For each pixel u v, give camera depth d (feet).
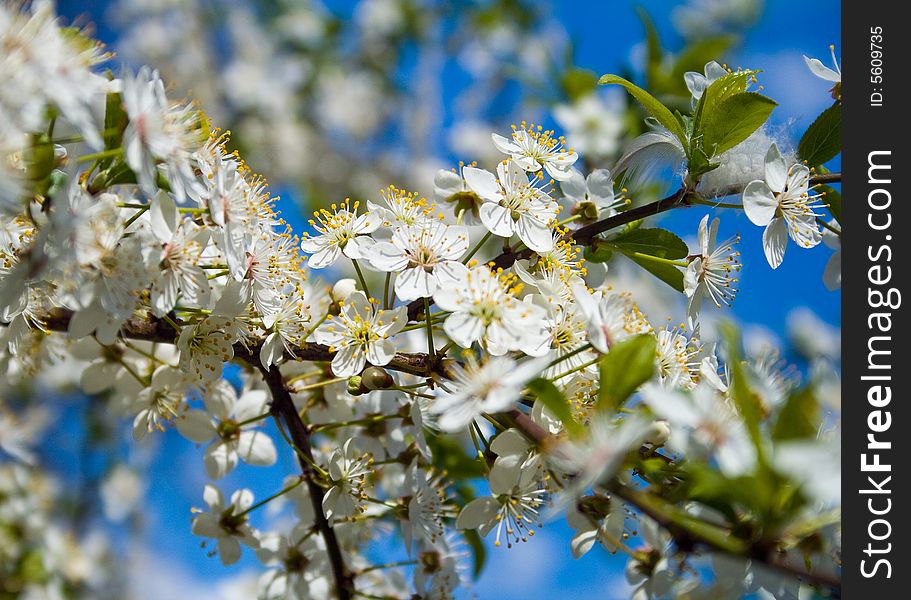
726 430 1.53
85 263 1.63
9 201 1.58
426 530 1.77
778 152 1.76
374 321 1.71
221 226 1.66
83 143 1.66
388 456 1.84
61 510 2.73
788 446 1.49
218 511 1.83
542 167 1.77
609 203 1.81
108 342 1.65
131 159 1.61
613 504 1.69
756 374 1.56
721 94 1.75
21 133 1.58
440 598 1.86
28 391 2.67
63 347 1.84
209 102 4.09
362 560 1.89
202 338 1.71
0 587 2.23
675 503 1.57
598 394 1.62
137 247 1.65
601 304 1.67
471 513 1.69
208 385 1.82
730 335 1.54
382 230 1.77
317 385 1.76
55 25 1.60
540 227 1.73
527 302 1.66
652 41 2.26
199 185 1.66
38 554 2.27
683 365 1.70
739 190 1.80
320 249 1.75
